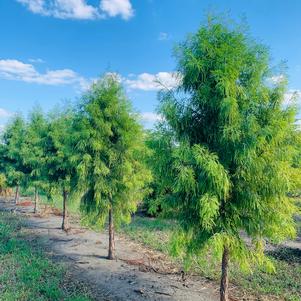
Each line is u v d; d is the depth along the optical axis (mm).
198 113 8133
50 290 10195
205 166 6914
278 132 7145
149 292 10594
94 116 13422
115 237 18969
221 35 7824
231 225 7750
